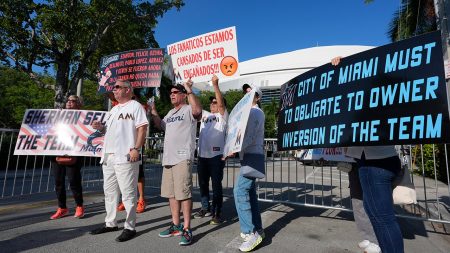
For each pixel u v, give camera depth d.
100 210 5.04
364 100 2.87
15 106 26.75
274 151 6.18
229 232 3.91
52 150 4.70
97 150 4.71
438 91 2.36
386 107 2.67
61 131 4.85
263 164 3.42
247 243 3.24
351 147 2.91
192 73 4.34
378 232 2.55
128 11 14.55
